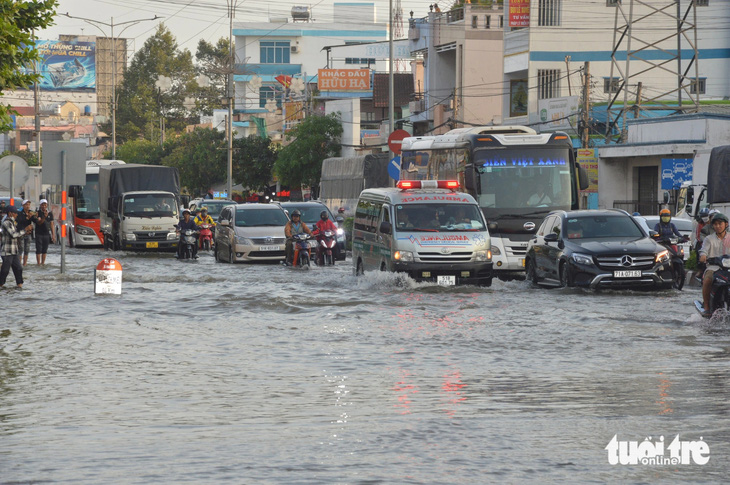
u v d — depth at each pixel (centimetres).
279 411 1886
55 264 6919
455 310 3766
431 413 1859
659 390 2092
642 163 9581
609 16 11819
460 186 5772
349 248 9369
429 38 14738
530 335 3052
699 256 3450
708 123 8819
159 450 1562
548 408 1902
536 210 5603
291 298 4222
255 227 7162
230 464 1467
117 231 8738
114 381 2247
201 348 2794
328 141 16025
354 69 19100
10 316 3597
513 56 12256
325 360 2564
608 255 4447
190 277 5519
